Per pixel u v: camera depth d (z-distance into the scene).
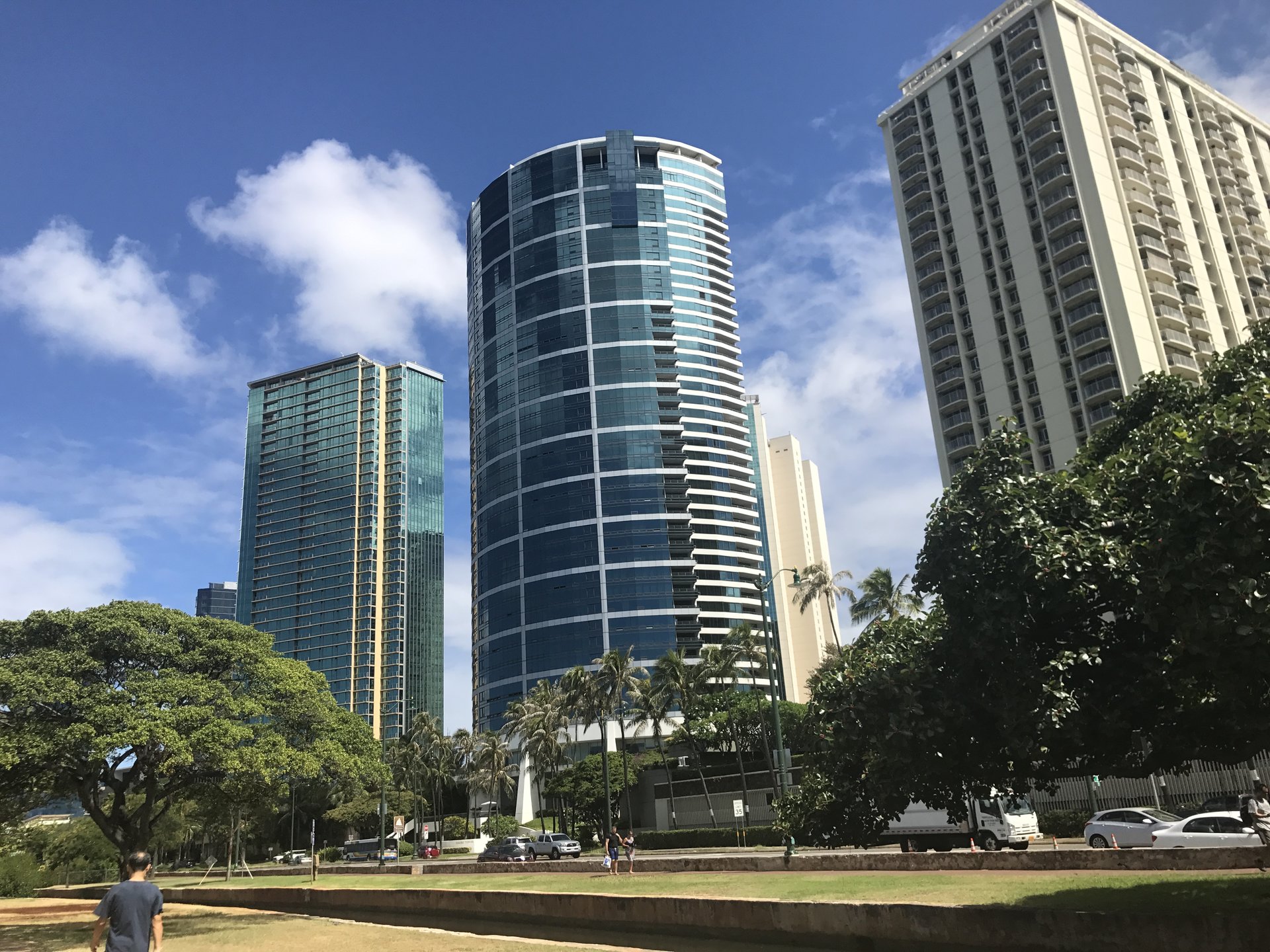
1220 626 9.66
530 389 159.38
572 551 148.38
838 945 16.25
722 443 159.00
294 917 31.45
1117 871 20.78
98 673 29.08
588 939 21.39
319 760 31.36
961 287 103.25
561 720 93.12
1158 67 105.50
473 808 132.38
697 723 87.94
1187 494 10.27
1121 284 89.06
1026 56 99.94
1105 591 11.69
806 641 183.50
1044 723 11.48
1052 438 92.00
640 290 161.25
